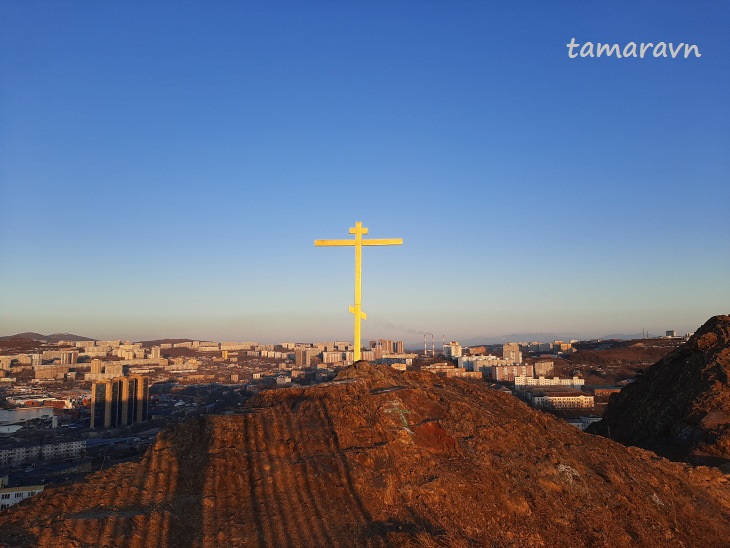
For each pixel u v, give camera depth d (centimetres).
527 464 1589
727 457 2834
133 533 1030
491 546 1205
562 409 10394
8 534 1025
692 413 3316
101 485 1225
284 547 1051
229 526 1103
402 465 1394
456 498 1331
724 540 1681
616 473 1789
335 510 1180
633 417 3966
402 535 1086
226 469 1268
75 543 975
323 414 1484
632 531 1511
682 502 1820
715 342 3928
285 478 1255
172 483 1252
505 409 2011
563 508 1468
